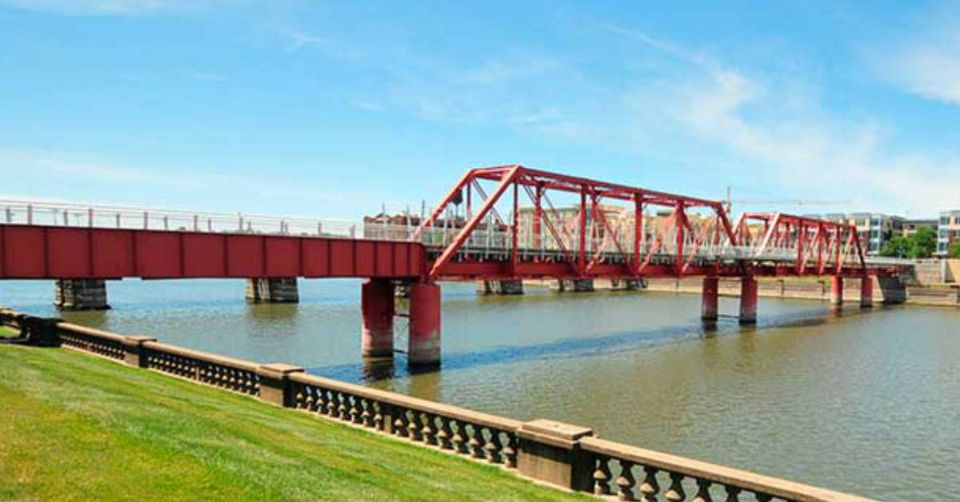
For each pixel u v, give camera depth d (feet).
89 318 243.60
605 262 199.41
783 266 286.05
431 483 36.88
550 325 229.66
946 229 565.12
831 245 430.61
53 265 99.86
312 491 31.40
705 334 210.59
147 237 109.50
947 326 242.99
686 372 139.54
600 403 109.50
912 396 118.83
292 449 39.86
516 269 161.79
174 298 350.43
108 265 105.29
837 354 168.55
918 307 345.31
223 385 71.15
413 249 146.10
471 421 46.03
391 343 155.33
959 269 402.93
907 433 94.38
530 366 142.51
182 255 113.50
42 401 40.60
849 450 86.02
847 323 254.47
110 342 89.76
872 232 629.92
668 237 268.21
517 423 42.80
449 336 194.90
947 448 87.40
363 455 42.22
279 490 30.60
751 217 301.84
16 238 96.63
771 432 93.86
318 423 54.80
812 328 233.96
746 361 155.33
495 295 398.83
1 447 30.94
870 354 169.07
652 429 94.22
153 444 34.53
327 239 132.26
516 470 42.68
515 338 191.42
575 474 38.73
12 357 60.49
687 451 84.43
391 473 38.06
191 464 32.22
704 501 34.19
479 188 164.76
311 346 171.12
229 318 244.22
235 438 39.99
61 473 28.96
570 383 125.08
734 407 108.47
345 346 171.01
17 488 26.81
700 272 233.76
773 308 336.08
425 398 110.93
